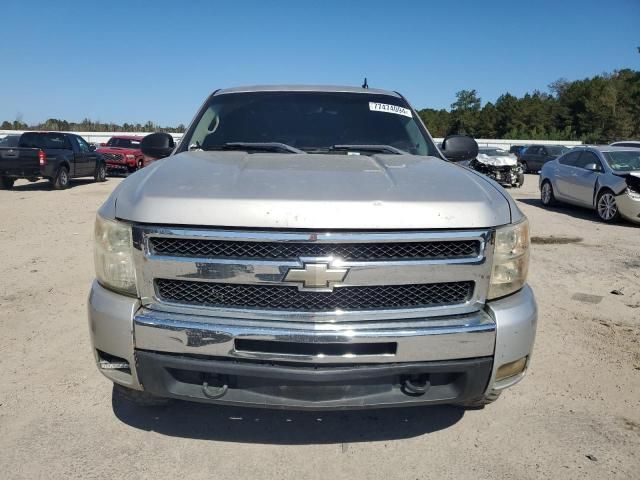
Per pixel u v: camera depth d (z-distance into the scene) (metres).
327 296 2.29
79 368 3.63
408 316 2.33
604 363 3.89
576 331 4.52
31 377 3.49
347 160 3.08
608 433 2.98
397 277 2.29
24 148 15.26
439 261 2.31
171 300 2.37
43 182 18.70
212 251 2.29
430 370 2.32
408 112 4.04
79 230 8.78
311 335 2.23
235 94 4.06
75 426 2.95
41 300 5.02
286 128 3.72
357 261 2.26
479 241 2.36
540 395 3.40
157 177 2.62
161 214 2.30
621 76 96.00
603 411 3.22
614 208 10.70
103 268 2.46
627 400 3.36
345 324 2.28
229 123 3.77
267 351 2.28
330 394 2.34
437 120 105.75
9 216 10.24
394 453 2.78
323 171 2.70
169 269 2.31
